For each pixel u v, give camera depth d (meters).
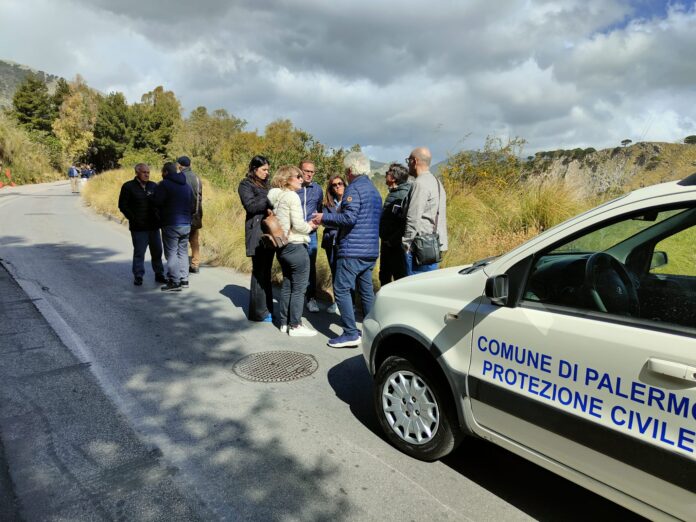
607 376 1.89
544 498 2.53
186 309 5.78
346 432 3.13
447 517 2.37
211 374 3.97
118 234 11.66
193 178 7.46
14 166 33.56
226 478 2.62
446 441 2.67
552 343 2.07
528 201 7.40
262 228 4.61
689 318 1.77
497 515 2.39
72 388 3.64
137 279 6.85
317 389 3.74
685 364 1.66
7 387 3.64
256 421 3.24
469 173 8.75
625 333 1.86
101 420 3.19
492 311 2.34
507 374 2.27
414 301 2.80
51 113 64.88
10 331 4.83
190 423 3.19
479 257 6.33
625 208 2.01
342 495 2.51
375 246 4.38
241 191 5.13
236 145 23.72
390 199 4.82
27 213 15.29
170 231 6.44
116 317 5.38
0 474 2.61
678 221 2.07
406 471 2.73
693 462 1.65
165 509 2.37
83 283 6.88
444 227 4.32
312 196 5.62
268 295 5.41
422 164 4.26
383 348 3.08
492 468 2.79
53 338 4.66
